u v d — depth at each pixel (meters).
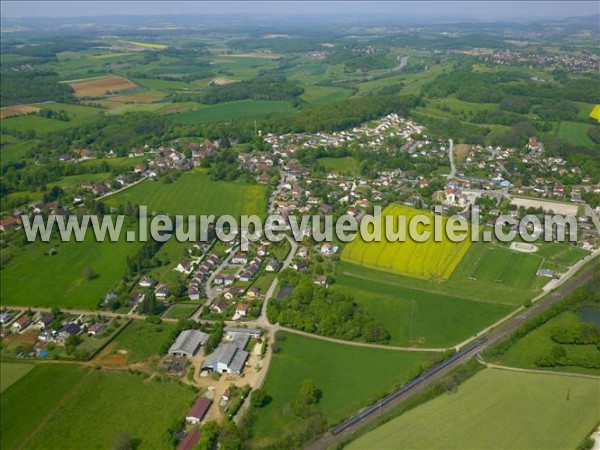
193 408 159.00
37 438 152.88
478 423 148.62
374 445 142.88
